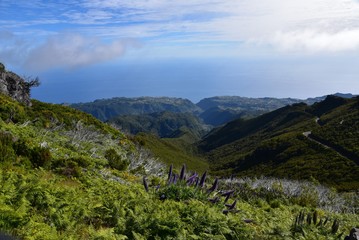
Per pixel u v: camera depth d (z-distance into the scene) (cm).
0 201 679
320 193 2634
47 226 662
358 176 6662
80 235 702
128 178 1734
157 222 808
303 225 1060
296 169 8244
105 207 859
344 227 1469
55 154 1648
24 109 2750
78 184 1238
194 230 842
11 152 1316
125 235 740
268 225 1144
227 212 1026
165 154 6569
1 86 2978
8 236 578
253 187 2408
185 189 1088
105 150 2373
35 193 803
